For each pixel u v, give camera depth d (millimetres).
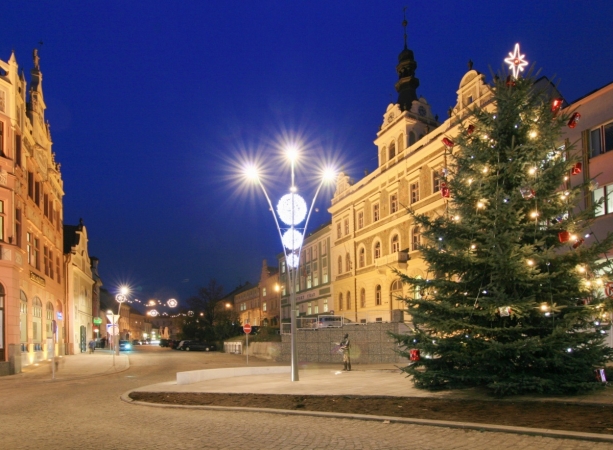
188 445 8859
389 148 45656
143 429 10578
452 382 12180
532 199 12023
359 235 50062
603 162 20531
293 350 18016
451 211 13125
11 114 29438
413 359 12016
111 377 26266
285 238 19141
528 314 11180
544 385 10977
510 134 12539
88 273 59000
